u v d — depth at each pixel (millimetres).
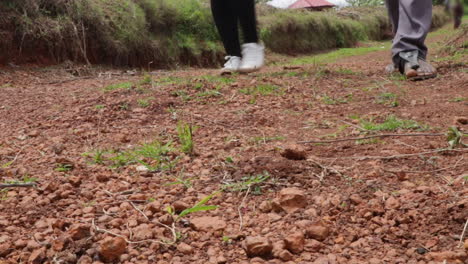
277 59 12453
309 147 2396
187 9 10547
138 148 2461
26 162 2283
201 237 1453
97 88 4754
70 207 1696
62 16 7777
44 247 1362
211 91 3904
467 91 3602
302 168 2010
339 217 1544
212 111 3361
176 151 2357
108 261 1324
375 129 2664
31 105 3904
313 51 14711
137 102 3609
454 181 1795
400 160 2115
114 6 8844
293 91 4043
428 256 1271
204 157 2287
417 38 4270
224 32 4430
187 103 3611
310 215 1559
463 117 2729
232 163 2143
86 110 3461
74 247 1370
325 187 1814
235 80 4430
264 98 3773
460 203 1504
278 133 2760
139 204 1728
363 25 18172
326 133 2713
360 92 3900
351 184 1831
